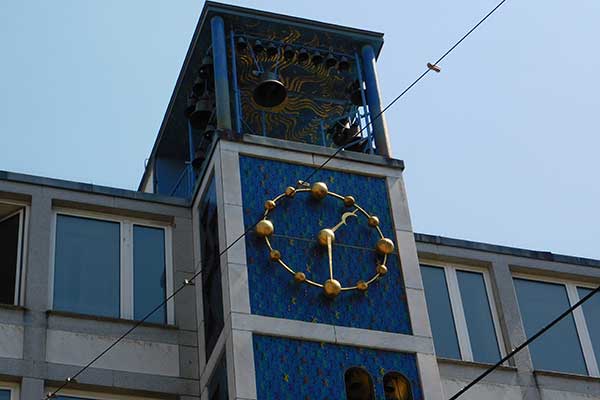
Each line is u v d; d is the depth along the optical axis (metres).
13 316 26.34
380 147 29.62
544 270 31.08
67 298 27.36
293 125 32.59
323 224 27.38
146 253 28.58
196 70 31.64
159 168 33.59
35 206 28.03
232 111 31.84
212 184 28.02
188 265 28.44
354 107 31.97
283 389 24.73
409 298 26.88
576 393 29.12
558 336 30.44
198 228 28.70
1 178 28.11
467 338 29.45
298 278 26.17
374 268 27.11
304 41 31.31
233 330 25.14
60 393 25.81
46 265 27.33
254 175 27.67
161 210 29.09
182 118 32.66
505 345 29.55
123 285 27.94
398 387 25.84
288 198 27.50
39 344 26.12
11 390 25.58
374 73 31.11
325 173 28.31
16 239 27.88
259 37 31.02
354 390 25.62
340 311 26.17
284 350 25.23
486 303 30.22
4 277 27.39
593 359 30.28
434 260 30.39
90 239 28.33
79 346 26.38
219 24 30.47
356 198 28.14
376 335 26.05
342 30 31.30
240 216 26.88
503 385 28.69
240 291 25.72
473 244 30.77
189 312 27.64
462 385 28.31
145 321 27.47
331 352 25.55
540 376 29.08
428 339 26.38
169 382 26.48
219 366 25.61
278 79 30.08
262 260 26.36
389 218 28.09
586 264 31.55
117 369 26.33
